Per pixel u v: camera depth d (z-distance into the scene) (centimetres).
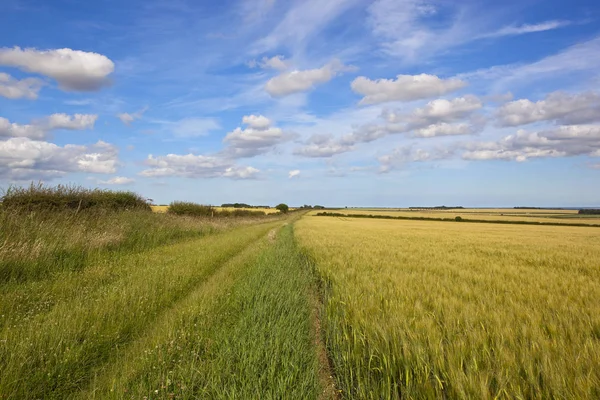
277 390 349
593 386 323
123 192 2067
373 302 618
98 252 1038
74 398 361
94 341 460
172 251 1259
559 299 671
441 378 369
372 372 398
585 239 2972
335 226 4609
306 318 622
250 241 1969
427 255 1459
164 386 354
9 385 349
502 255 1539
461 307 591
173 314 589
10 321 501
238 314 618
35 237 923
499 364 370
